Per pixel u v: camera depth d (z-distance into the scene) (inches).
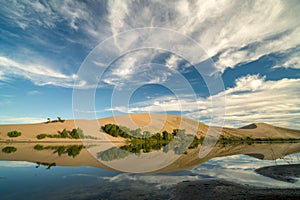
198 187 290.4
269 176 365.1
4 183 319.0
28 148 925.8
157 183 315.3
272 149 1101.1
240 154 794.2
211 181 326.6
